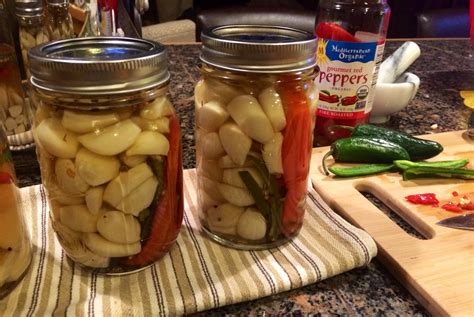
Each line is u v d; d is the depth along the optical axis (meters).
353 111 0.74
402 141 0.72
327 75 0.72
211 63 0.45
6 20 0.63
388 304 0.46
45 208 0.57
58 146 0.40
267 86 0.45
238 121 0.45
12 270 0.43
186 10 2.58
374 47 0.70
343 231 0.53
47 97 0.40
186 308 0.43
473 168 0.71
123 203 0.42
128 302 0.43
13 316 0.41
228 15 1.84
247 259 0.49
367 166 0.69
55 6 0.64
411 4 2.30
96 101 0.38
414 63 1.27
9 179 0.43
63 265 0.48
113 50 0.43
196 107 0.49
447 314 0.43
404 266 0.48
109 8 0.79
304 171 0.50
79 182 0.41
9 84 0.62
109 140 0.39
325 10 0.77
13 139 0.65
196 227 0.55
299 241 0.52
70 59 0.38
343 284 0.48
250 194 0.47
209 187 0.50
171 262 0.48
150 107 0.42
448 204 0.61
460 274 0.48
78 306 0.42
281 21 1.81
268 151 0.46
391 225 0.56
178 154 0.46
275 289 0.45
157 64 0.40
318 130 0.78
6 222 0.42
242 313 0.44
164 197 0.45
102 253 0.44
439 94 1.04
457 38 1.57
